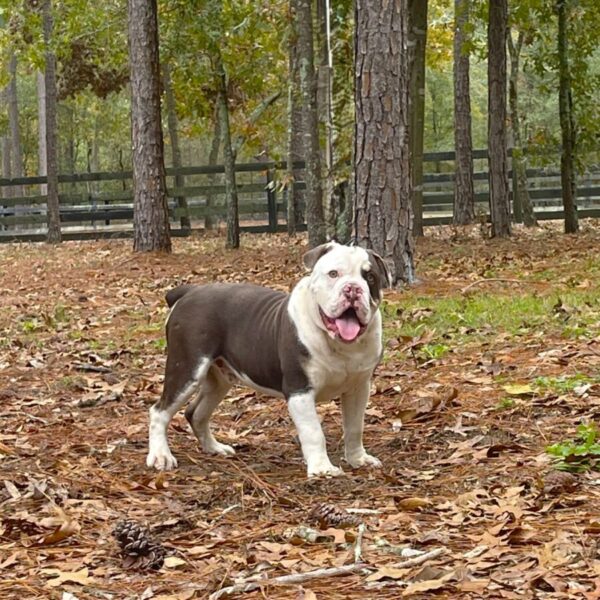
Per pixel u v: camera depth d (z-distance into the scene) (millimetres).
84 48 36219
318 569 5230
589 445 6953
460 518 5895
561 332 11594
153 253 23672
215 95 28656
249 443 8266
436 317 13047
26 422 9102
